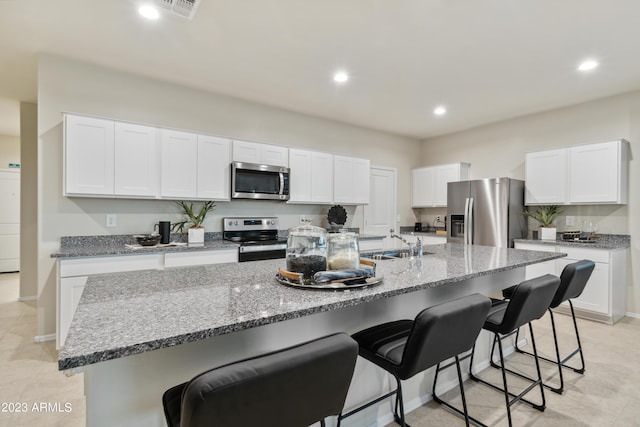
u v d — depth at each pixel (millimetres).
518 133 4703
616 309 3479
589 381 2289
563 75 3270
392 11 2271
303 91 3736
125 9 2266
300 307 1110
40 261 2875
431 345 1198
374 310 1696
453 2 2172
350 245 1545
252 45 2740
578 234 3906
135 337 836
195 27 2484
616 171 3557
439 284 1562
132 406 1049
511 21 2375
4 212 5949
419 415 1896
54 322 2912
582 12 2258
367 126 5168
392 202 5645
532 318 1799
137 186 3084
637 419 1879
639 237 3629
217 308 1093
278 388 760
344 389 911
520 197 4387
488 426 1809
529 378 2260
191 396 664
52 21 2404
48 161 2906
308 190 4262
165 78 3400
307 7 2236
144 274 1646
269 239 3947
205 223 3768
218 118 3834
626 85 3502
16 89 3676
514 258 2305
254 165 3709
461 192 4766
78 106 3033
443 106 4211
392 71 3207
